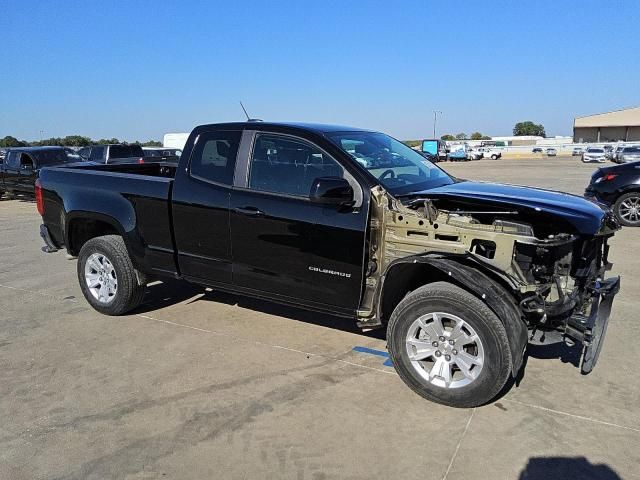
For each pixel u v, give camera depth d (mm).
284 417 3580
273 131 4438
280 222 4254
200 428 3469
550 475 2971
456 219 3752
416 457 3141
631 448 3209
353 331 5113
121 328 5250
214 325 5297
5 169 17875
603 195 10945
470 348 3676
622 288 6328
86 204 5457
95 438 3377
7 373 4297
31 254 9078
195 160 4824
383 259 3963
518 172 31844
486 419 3531
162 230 5004
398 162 4598
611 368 4258
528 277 3695
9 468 3090
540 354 4551
